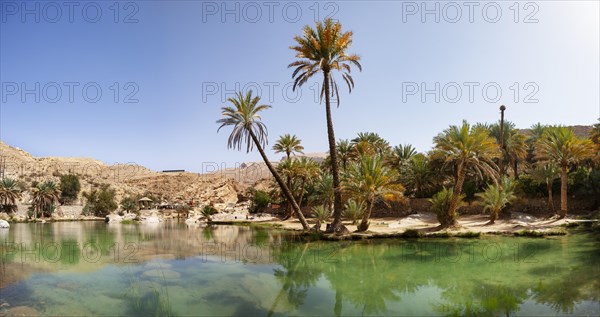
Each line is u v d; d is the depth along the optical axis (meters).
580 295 10.63
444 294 11.52
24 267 16.31
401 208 40.41
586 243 20.00
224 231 36.97
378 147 50.56
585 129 49.97
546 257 16.42
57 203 73.88
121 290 12.40
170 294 11.92
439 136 30.17
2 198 66.69
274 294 11.99
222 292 12.20
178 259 18.56
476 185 37.94
